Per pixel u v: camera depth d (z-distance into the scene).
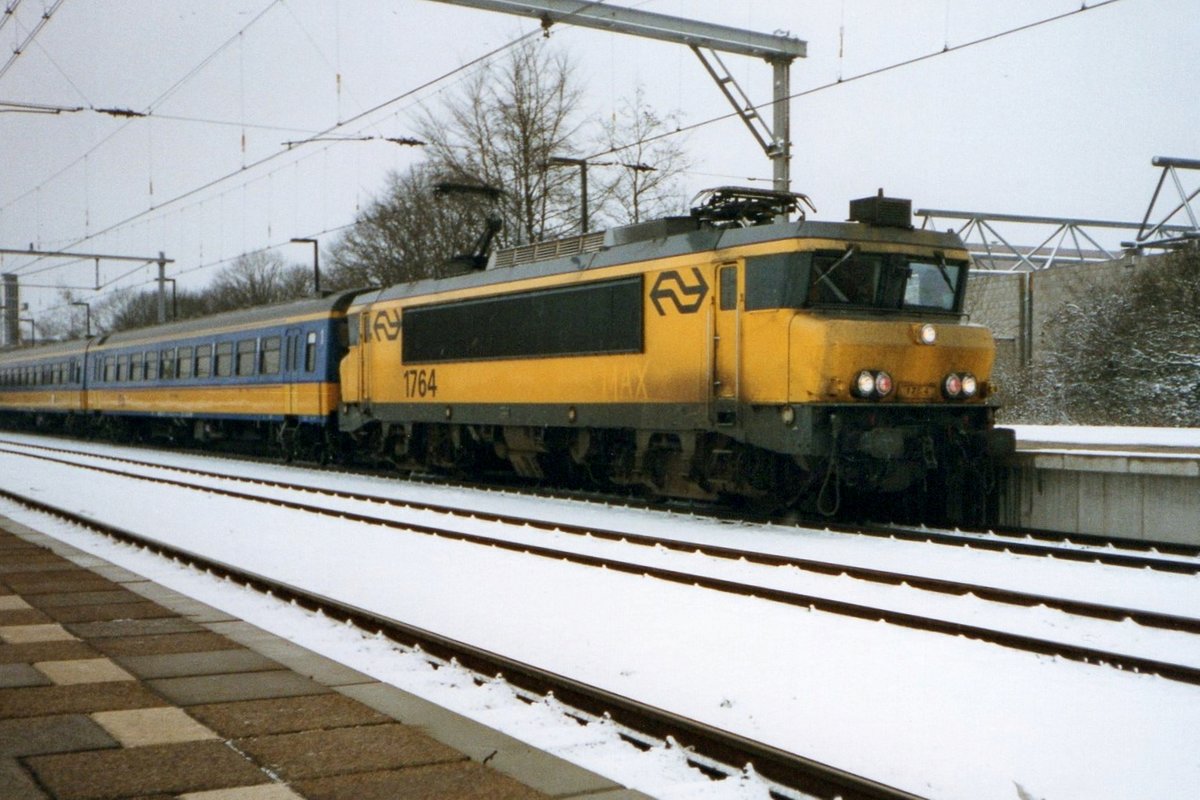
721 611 9.36
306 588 10.92
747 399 14.68
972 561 12.09
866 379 13.84
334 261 55.81
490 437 20.92
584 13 18.23
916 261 14.98
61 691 6.47
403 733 5.73
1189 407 29.98
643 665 7.74
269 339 29.16
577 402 17.88
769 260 14.40
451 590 10.64
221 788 4.88
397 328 23.25
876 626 8.72
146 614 8.94
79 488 22.09
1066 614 9.17
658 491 17.44
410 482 23.25
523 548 12.77
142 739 5.55
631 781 5.35
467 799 4.81
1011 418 33.72
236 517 16.84
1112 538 13.46
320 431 27.94
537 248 19.38
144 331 38.69
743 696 6.98
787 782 5.29
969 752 5.90
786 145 20.03
